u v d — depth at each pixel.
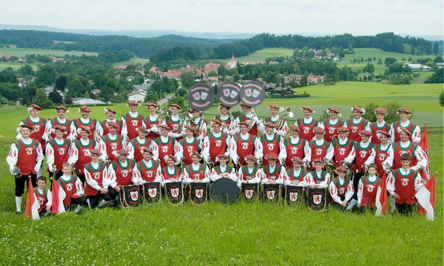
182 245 12.86
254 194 16.25
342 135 16.92
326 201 15.84
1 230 13.22
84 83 173.88
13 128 80.31
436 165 30.17
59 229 13.49
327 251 12.73
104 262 11.80
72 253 12.11
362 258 12.16
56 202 14.84
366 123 17.83
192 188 16.16
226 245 12.87
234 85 18.95
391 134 17.16
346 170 15.99
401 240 13.33
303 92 149.62
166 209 15.34
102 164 15.94
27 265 11.53
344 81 192.00
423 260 12.05
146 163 16.31
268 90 147.12
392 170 15.68
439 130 64.25
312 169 17.25
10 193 18.28
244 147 17.72
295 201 16.03
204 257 12.27
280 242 13.15
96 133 17.91
